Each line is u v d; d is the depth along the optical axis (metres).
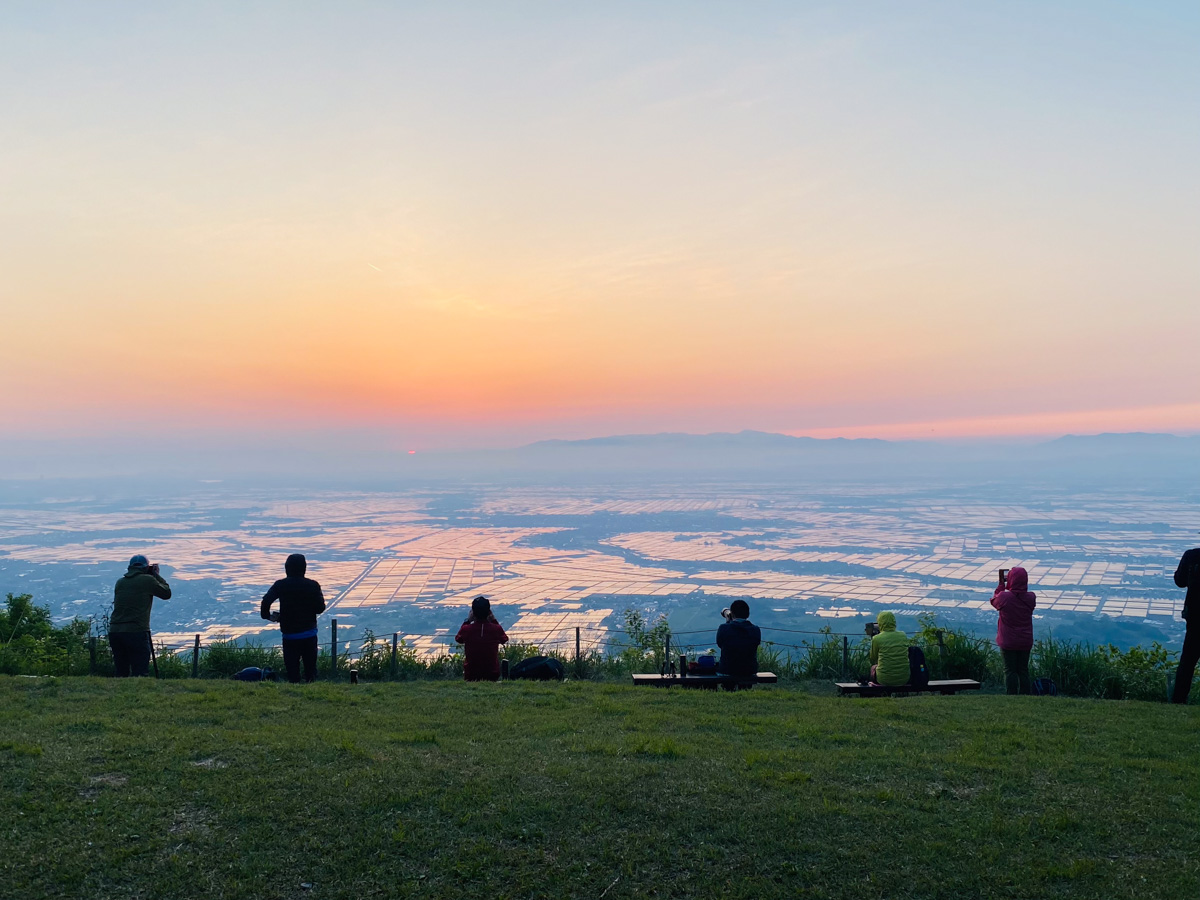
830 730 7.67
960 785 6.07
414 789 5.71
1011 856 4.98
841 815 5.46
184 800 5.52
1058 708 8.98
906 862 4.92
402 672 13.85
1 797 5.44
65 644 14.27
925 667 10.87
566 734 7.42
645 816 5.41
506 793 5.70
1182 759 6.76
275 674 12.70
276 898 4.52
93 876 4.63
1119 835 5.23
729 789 5.84
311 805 5.46
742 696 9.73
